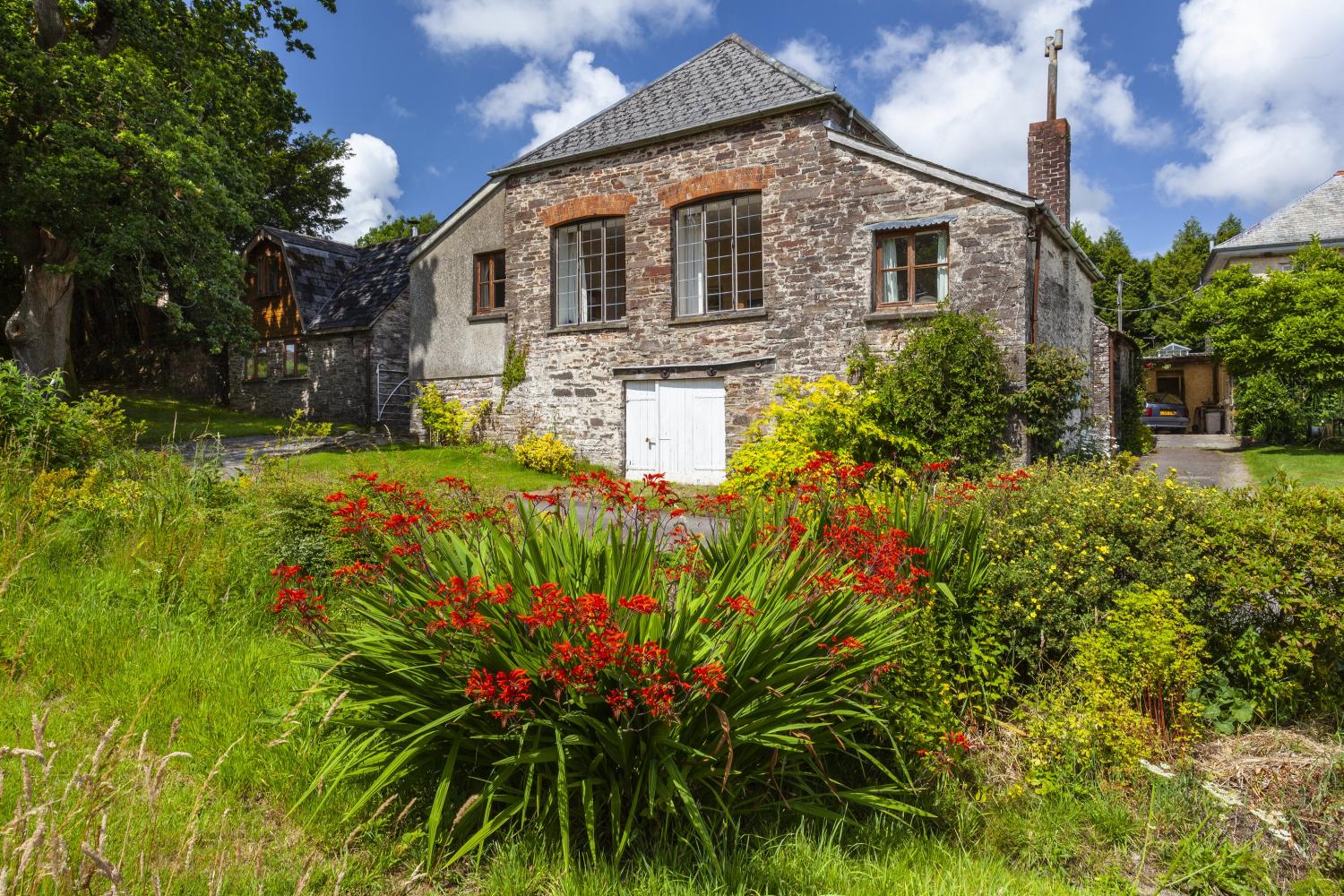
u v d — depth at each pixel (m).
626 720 2.86
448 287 17.28
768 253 13.27
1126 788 3.66
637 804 3.01
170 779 3.26
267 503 6.07
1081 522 4.47
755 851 2.94
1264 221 28.59
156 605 5.08
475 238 16.83
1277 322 19.11
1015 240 11.43
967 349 11.24
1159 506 4.41
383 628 3.23
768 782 3.18
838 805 3.43
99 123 15.66
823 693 3.18
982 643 4.28
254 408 24.00
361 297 22.16
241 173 17.98
